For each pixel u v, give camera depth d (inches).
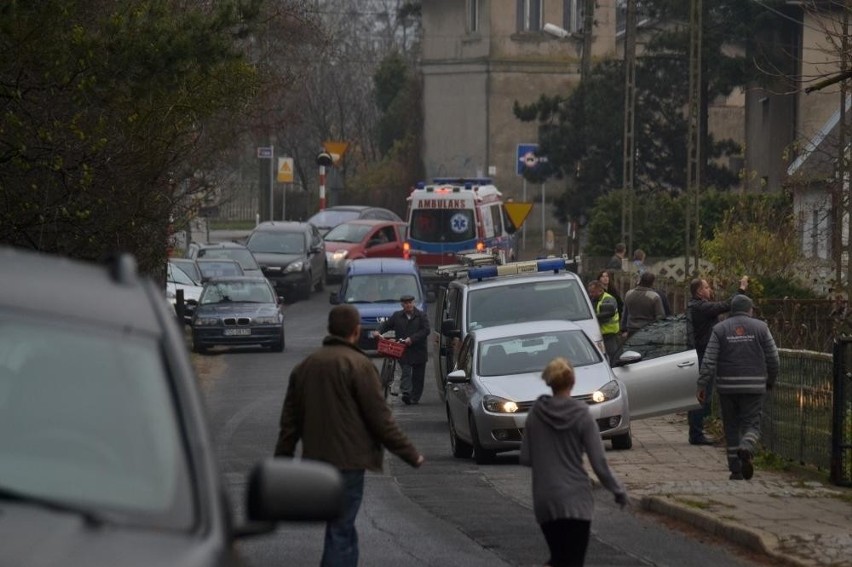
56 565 349.1
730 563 1018.1
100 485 402.3
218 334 3129.9
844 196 2568.9
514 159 6289.4
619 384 1683.1
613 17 6259.8
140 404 428.5
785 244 2967.5
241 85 2135.8
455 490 1419.8
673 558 1037.8
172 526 390.3
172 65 1504.7
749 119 5017.2
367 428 857.5
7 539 362.9
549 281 2196.1
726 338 1412.4
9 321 442.0
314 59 5142.7
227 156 3472.0
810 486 1359.5
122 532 379.2
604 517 1235.9
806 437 1461.6
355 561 859.4
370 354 3164.4
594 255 4333.2
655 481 1418.6
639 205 4343.0
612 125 4980.3
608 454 1653.5
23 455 408.8
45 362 433.1
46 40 1473.9
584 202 5064.0
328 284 4940.9
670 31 4928.6
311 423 852.6
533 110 5157.5
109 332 449.1
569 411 868.6
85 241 1817.2
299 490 410.9
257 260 4436.5
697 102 3179.1
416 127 6643.7
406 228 4840.1
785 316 2338.8
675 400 1803.6
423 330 2391.7
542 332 1769.2
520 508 1294.3
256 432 1935.3
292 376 868.0
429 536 1128.8
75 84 1505.9
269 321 3157.0
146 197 2033.7
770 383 1419.8
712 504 1230.9
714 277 2842.0
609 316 2252.7
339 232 5064.0
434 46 6437.0
